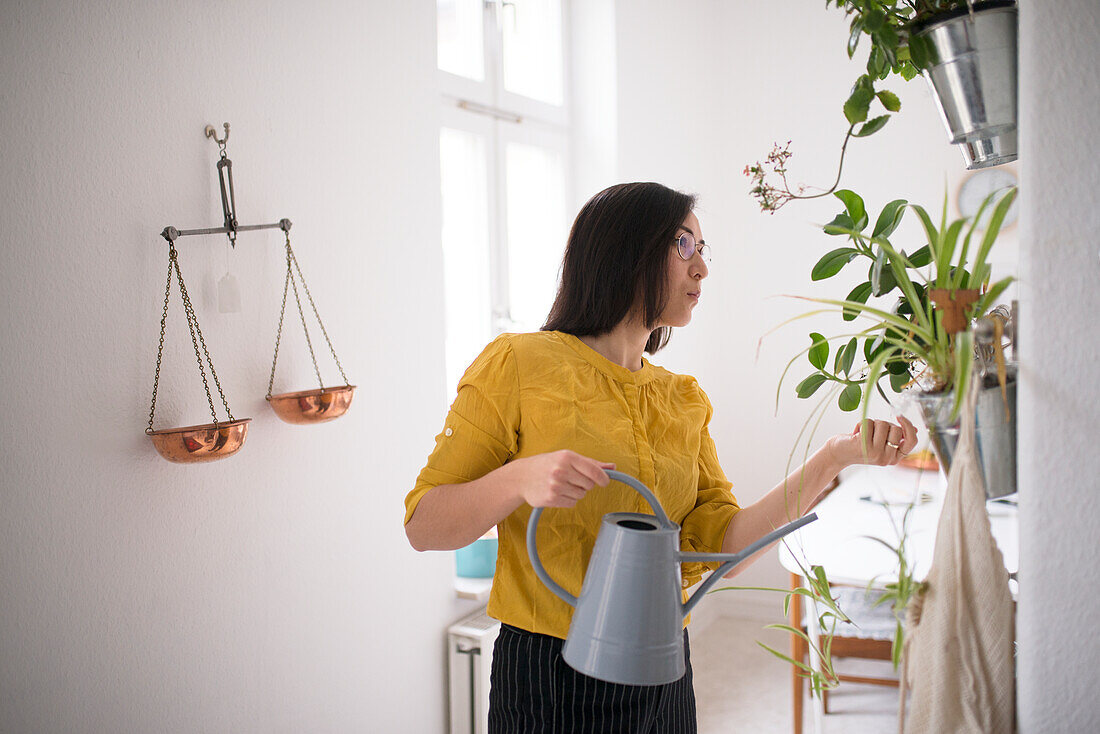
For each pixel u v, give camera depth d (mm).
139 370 1448
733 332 3592
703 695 2885
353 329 1912
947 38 823
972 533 727
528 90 2844
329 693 1872
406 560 2086
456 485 1124
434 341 2168
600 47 2934
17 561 1288
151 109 1459
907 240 3279
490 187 2607
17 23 1268
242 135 1636
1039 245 701
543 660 1175
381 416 1997
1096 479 686
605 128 2945
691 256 1240
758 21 3467
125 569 1440
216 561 1604
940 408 764
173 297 1499
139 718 1472
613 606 956
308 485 1804
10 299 1268
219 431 1380
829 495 2703
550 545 1172
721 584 3660
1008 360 884
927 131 3219
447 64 2479
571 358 1215
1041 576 708
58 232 1325
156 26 1467
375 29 1968
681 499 1266
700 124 3508
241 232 1631
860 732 2572
